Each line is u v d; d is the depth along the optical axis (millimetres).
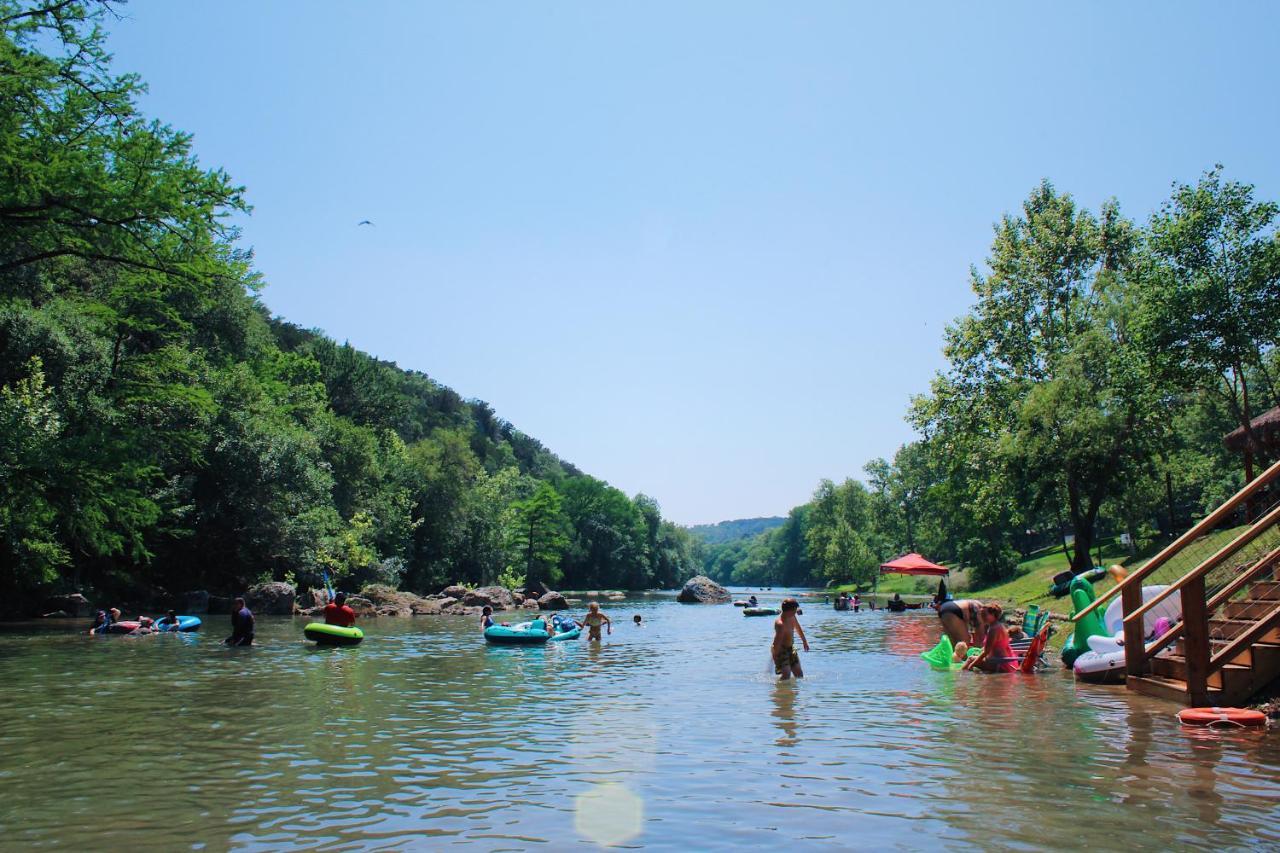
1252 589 12188
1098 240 37625
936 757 8320
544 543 91875
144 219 18531
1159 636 14133
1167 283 26094
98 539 21344
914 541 100312
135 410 32500
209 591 41094
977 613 19078
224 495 40812
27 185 17078
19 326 32250
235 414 41156
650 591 124312
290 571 42719
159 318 36781
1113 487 33781
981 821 6082
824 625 34344
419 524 60625
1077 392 33000
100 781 7504
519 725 10562
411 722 10797
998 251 39594
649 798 6898
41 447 18359
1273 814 6113
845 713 11312
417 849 5582
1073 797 6676
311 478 43906
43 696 13156
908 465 98375
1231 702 10438
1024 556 75625
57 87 17812
